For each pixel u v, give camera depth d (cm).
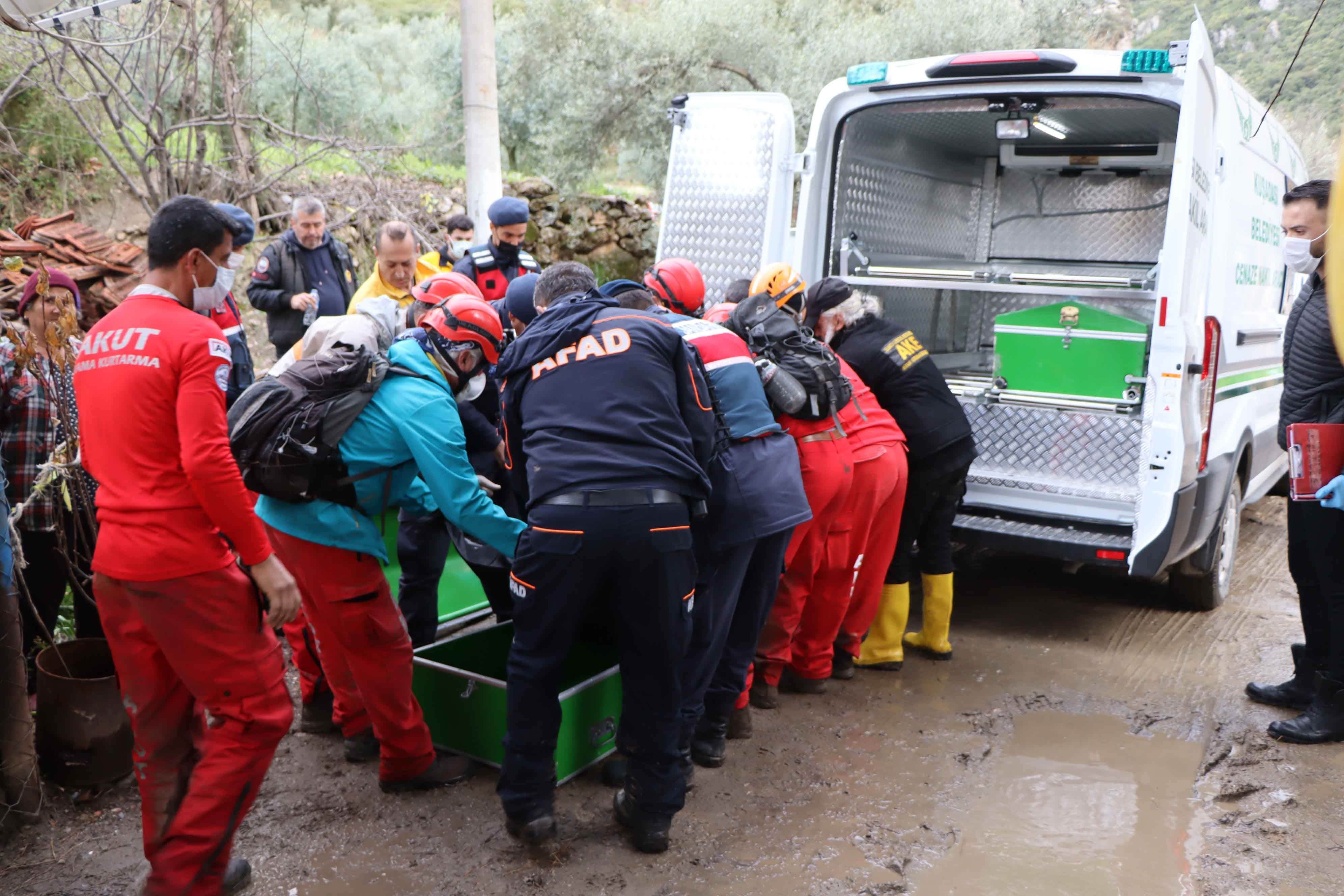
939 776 353
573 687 338
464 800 331
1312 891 286
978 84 471
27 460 348
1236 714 403
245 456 285
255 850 300
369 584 305
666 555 280
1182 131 420
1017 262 669
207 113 826
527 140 1411
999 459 505
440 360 306
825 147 514
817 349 380
